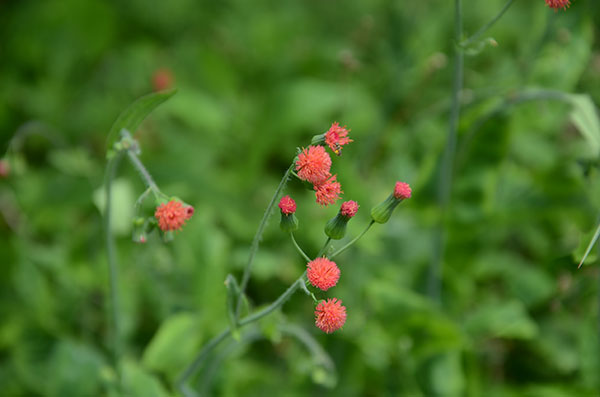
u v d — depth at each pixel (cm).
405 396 67
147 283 70
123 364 64
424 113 78
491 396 68
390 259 72
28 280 70
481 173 68
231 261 71
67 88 98
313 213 72
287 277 72
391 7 94
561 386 66
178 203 52
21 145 91
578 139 83
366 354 68
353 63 77
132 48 101
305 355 69
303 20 103
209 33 107
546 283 70
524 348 71
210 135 88
